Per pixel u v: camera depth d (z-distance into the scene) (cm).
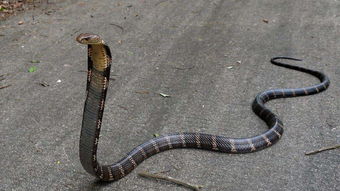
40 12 427
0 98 281
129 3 470
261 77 309
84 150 199
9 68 316
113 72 315
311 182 216
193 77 309
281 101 283
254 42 363
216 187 214
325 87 293
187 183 214
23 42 357
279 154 235
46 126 255
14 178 219
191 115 267
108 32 380
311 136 247
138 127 256
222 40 367
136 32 382
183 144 241
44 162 229
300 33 380
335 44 358
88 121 195
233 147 236
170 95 287
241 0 484
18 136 247
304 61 330
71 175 221
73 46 353
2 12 421
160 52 346
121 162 221
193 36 376
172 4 467
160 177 218
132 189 213
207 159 233
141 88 295
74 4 461
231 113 269
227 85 299
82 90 291
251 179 219
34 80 302
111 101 280
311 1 473
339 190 211
